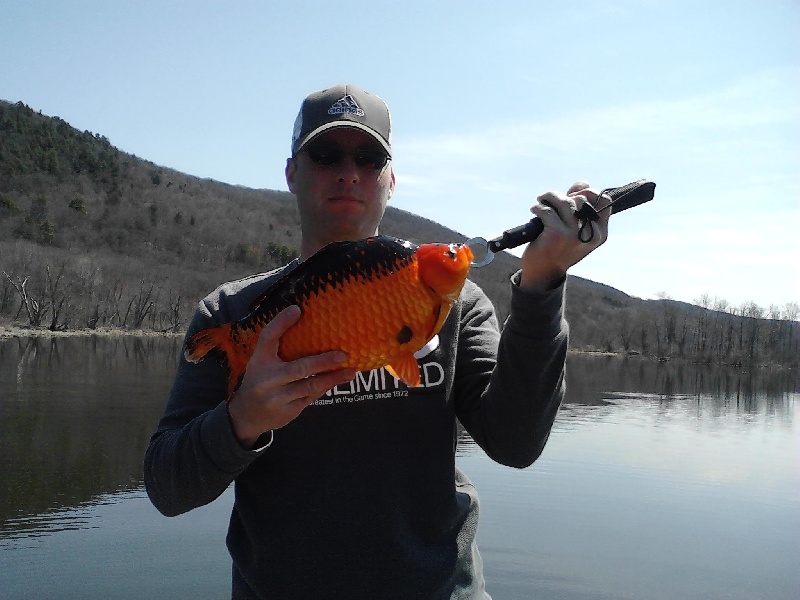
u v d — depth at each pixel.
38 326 70.94
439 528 2.60
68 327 73.00
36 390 26.47
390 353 1.96
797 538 11.05
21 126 140.88
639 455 18.09
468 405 2.76
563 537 10.59
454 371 2.72
